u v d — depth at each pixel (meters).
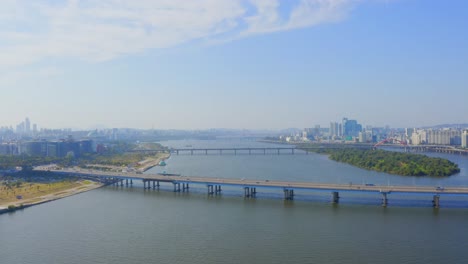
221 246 161.50
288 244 162.75
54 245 166.62
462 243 161.50
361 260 144.00
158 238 173.38
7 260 150.25
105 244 166.38
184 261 146.00
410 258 145.38
